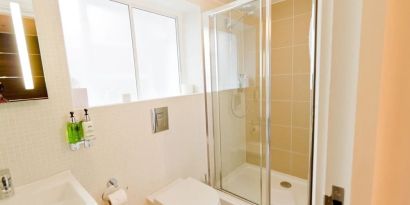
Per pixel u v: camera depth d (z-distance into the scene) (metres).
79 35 1.38
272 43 2.15
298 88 2.05
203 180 2.10
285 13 2.03
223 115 2.17
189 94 1.91
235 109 2.14
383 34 0.32
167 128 1.70
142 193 1.54
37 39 1.00
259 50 1.82
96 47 1.47
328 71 0.39
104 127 1.29
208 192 1.55
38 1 1.01
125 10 1.62
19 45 0.94
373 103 0.34
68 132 1.11
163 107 1.66
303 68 1.99
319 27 0.40
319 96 0.41
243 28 1.91
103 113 1.28
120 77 1.62
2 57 0.91
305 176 2.12
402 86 0.38
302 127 2.08
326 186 0.42
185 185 1.65
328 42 0.38
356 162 0.37
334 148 0.40
